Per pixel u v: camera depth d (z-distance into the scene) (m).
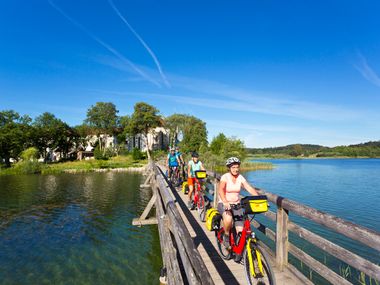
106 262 8.63
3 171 39.28
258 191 5.36
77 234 11.38
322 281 6.57
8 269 8.17
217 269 4.54
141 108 64.25
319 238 3.43
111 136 71.38
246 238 3.90
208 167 38.81
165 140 78.06
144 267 8.28
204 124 71.94
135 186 25.25
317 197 18.50
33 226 12.54
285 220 4.39
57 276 7.73
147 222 10.80
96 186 25.25
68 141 63.00
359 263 2.72
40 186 25.39
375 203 16.38
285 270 4.31
